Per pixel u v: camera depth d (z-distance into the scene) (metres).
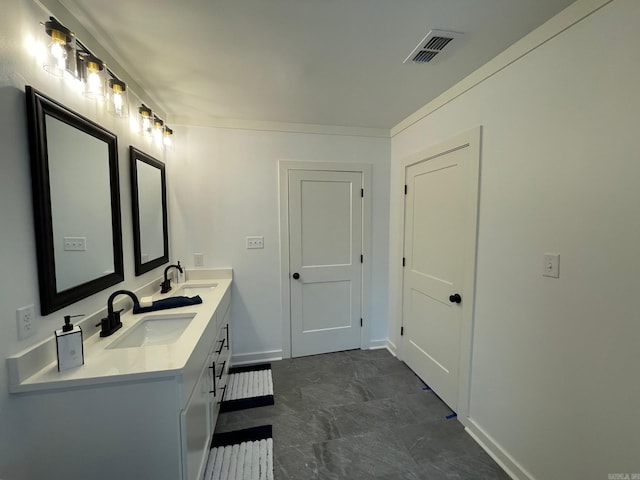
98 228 1.44
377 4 1.18
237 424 1.92
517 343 1.49
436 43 1.46
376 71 1.75
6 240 0.95
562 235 1.25
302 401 2.17
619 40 1.04
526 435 1.45
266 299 2.78
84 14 1.23
